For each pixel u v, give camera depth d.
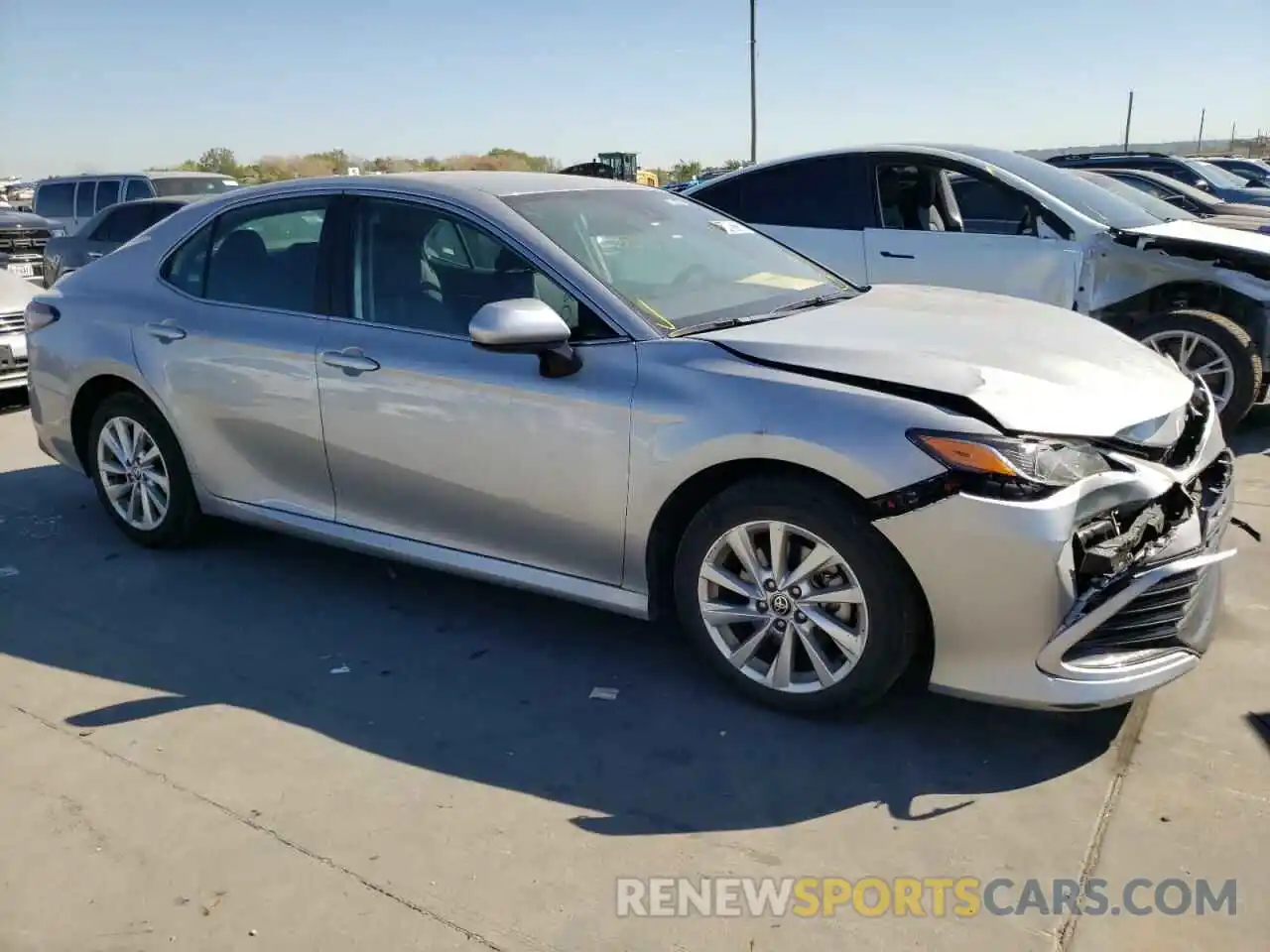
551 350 3.37
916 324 3.58
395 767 3.12
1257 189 15.59
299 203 4.28
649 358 3.38
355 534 4.15
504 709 3.44
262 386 4.21
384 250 4.00
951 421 2.93
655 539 3.43
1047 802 2.86
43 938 2.47
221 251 4.50
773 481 3.16
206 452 4.50
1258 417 7.03
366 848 2.75
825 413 3.05
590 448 3.43
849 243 6.83
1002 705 3.06
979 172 6.57
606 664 3.72
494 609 4.20
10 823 2.90
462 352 3.71
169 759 3.19
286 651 3.89
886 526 2.96
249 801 2.97
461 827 2.83
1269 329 6.17
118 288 4.79
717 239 4.29
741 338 3.38
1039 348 3.38
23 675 3.75
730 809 2.88
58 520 5.39
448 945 2.41
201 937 2.46
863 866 2.64
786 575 3.23
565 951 2.39
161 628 4.10
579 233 3.84
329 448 4.08
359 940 2.43
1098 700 2.92
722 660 3.42
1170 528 3.06
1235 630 3.78
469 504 3.78
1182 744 3.10
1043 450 2.88
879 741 3.18
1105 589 2.89
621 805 2.91
